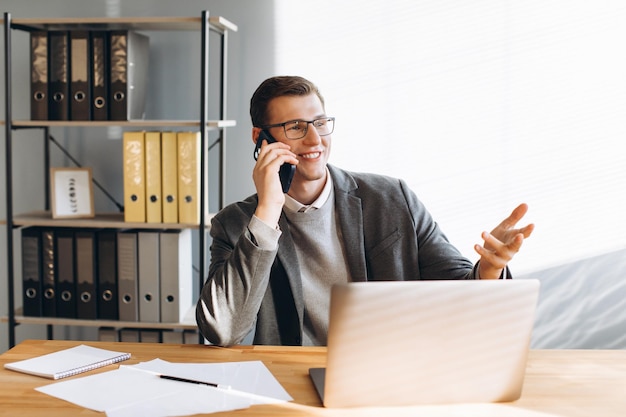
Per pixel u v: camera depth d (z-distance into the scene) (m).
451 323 1.25
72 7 3.10
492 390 1.31
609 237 2.97
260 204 1.69
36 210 3.18
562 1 2.92
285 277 1.94
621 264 2.98
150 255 2.78
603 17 2.91
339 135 3.03
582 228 2.99
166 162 2.73
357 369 1.25
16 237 3.21
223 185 3.00
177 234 2.76
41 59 2.78
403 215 2.04
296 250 2.00
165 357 1.61
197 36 3.04
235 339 1.70
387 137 3.01
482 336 1.27
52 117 2.78
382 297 1.21
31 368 1.50
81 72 2.75
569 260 3.01
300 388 1.40
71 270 2.82
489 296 1.25
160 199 2.75
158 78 3.08
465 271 1.95
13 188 3.20
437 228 2.10
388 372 1.26
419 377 1.27
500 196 3.00
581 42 2.93
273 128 1.90
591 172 2.96
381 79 2.99
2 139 3.19
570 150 2.96
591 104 2.94
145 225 2.73
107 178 3.16
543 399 1.36
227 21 2.80
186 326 2.75
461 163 3.00
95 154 3.15
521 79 2.96
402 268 2.01
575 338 3.03
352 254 1.99
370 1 2.97
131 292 2.80
